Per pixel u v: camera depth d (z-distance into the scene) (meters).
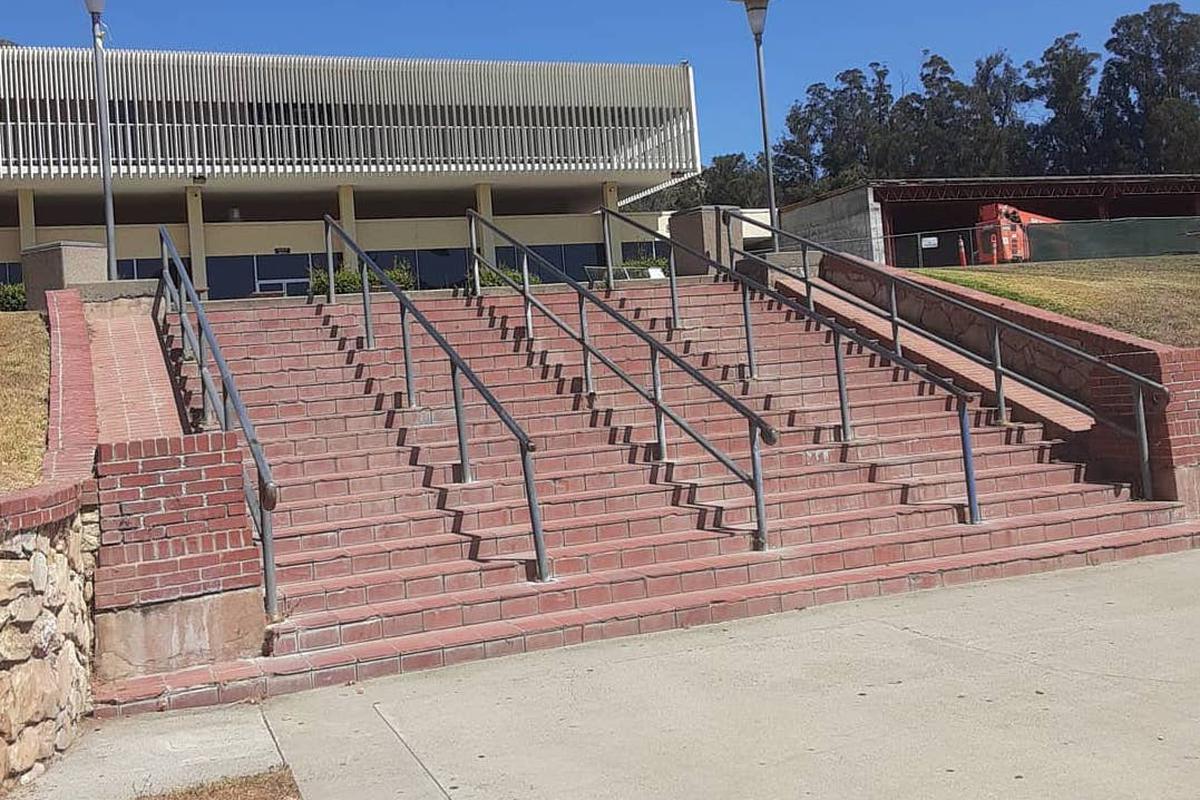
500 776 4.18
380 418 8.96
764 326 11.95
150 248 25.77
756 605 6.57
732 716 4.76
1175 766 3.96
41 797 4.13
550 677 5.50
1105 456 8.89
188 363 9.38
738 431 9.46
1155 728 4.36
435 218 28.34
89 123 24.44
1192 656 5.31
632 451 8.77
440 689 5.39
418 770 4.28
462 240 27.55
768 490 8.34
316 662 5.59
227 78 25.91
